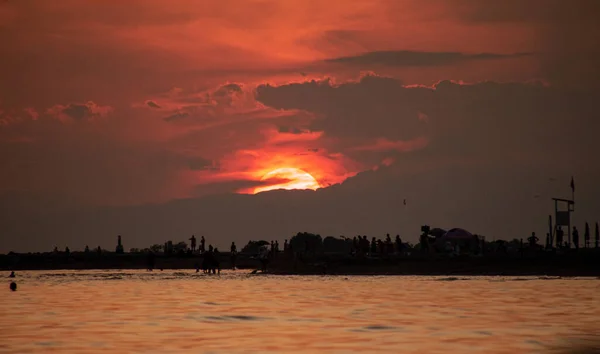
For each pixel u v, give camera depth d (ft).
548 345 106.73
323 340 112.57
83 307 166.71
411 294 202.28
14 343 109.60
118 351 102.47
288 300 184.34
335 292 212.43
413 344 108.06
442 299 184.24
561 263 329.31
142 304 174.40
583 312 150.51
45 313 153.17
